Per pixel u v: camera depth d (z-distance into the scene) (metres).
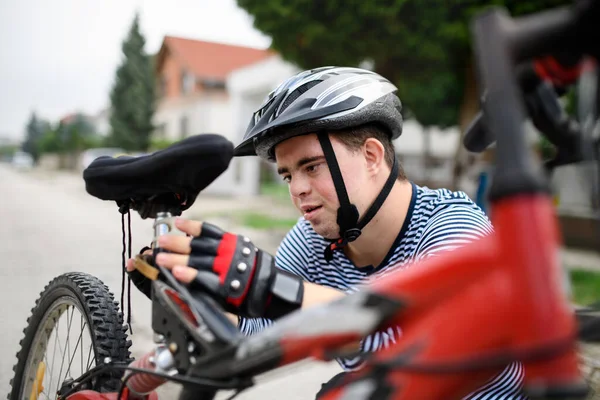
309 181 1.25
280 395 2.57
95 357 1.33
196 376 0.89
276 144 1.28
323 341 0.74
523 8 6.13
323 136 1.21
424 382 0.62
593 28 0.55
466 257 0.63
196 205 12.98
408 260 1.28
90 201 14.19
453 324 0.62
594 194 0.74
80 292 1.48
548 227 0.54
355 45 7.47
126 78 31.73
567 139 0.78
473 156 7.24
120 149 31.44
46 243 6.98
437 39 7.27
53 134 53.84
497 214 0.56
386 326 0.71
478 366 0.59
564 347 0.54
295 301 0.93
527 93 0.70
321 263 1.46
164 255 0.92
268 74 15.30
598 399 1.65
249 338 0.82
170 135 29.58
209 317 0.87
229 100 25.38
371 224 1.28
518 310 0.56
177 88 29.48
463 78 8.35
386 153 1.29
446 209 1.24
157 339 1.01
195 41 29.47
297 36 7.69
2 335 3.32
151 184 0.96
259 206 12.91
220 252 0.91
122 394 1.16
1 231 8.08
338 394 0.78
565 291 0.57
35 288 4.59
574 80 0.65
